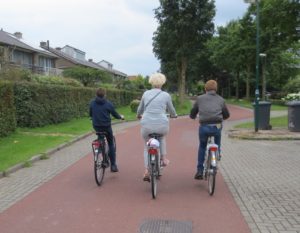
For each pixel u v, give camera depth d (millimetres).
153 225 5688
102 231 5473
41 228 5617
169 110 7777
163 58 45062
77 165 10242
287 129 17938
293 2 24422
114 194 7375
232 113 34969
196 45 42969
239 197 7121
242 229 5516
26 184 8172
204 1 41594
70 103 23438
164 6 41562
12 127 15828
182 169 9641
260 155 11664
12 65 25031
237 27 55000
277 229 5484
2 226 5715
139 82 68688
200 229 5535
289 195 7246
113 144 9102
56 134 16297
